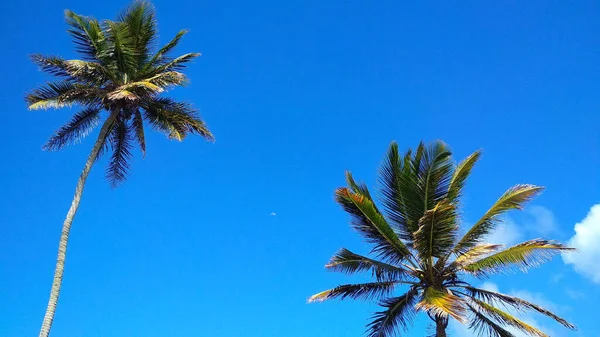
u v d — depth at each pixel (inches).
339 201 771.4
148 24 888.3
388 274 764.0
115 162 915.4
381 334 731.4
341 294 758.5
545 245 690.8
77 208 794.2
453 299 650.8
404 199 788.6
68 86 828.6
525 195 712.4
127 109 877.8
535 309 722.2
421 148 781.3
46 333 692.7
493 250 718.5
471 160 770.8
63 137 868.6
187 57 879.1
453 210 718.5
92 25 837.8
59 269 742.5
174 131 881.5
